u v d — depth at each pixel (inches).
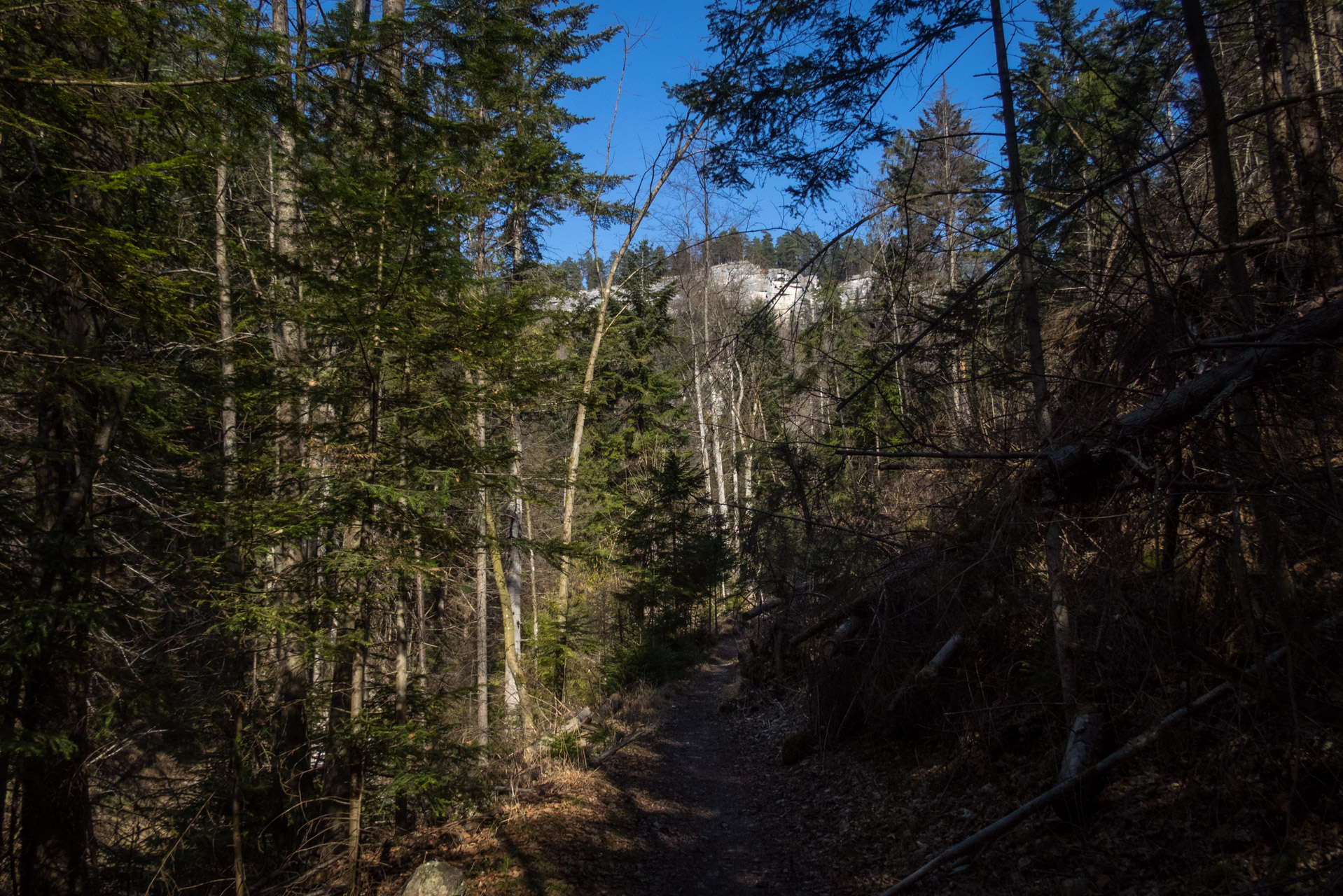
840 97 245.1
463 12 311.9
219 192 379.6
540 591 818.2
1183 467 201.5
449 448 327.0
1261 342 169.9
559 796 418.9
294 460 321.7
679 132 323.9
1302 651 193.0
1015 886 244.7
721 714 689.0
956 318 304.8
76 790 275.9
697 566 884.0
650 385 872.9
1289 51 222.7
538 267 538.3
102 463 289.4
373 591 307.6
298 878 316.5
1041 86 281.0
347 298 274.1
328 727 304.2
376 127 278.1
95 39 229.9
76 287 234.7
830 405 366.0
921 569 364.5
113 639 278.7
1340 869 161.8
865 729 446.3
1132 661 267.1
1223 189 191.0
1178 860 217.5
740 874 337.7
